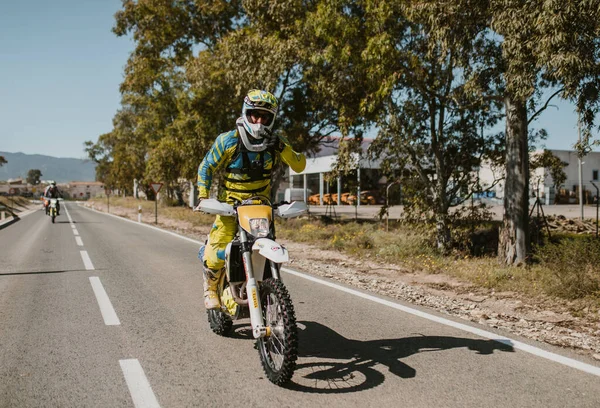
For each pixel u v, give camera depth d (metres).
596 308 6.67
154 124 42.22
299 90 21.69
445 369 4.21
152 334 5.25
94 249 13.30
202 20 27.77
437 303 6.97
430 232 12.73
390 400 3.58
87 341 5.02
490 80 10.22
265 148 4.19
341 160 14.12
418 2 9.77
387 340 5.05
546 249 9.05
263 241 3.80
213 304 4.73
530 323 5.93
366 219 25.77
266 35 17.58
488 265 10.07
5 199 63.25
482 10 8.98
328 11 12.69
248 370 4.19
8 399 3.60
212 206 4.08
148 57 30.77
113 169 66.38
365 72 12.80
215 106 22.48
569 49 7.29
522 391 3.76
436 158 13.23
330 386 3.84
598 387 3.86
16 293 7.43
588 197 44.62
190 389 3.78
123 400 3.59
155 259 11.27
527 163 10.15
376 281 8.52
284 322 3.66
